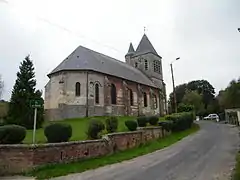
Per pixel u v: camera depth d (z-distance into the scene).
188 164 12.05
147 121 25.44
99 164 13.21
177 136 26.78
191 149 17.30
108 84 36.53
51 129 13.55
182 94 80.81
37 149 11.79
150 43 55.78
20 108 25.53
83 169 11.99
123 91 39.47
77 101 33.03
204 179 9.07
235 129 30.97
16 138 12.15
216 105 72.25
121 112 38.31
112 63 42.88
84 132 19.73
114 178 9.87
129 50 57.66
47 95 35.16
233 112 42.47
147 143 21.53
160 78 55.31
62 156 12.88
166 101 54.75
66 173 11.14
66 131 13.72
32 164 11.47
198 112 69.31
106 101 35.59
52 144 12.48
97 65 36.97
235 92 56.78
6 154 11.29
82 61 36.00
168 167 11.59
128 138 18.98
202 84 83.44
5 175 11.02
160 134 25.28
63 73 33.69
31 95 26.42
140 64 54.19
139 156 15.98
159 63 56.19
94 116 33.41
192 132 31.05
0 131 12.01
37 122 25.17
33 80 28.11
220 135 25.27
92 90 34.06
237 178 8.74
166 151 17.27
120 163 13.69
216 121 52.59
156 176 9.83
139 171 11.05
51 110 33.84
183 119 32.16
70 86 33.34
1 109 29.12
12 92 26.81
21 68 28.16
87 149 14.52
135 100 42.44
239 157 13.12
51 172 11.16
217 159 13.05
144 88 46.06
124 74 42.03
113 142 17.02
